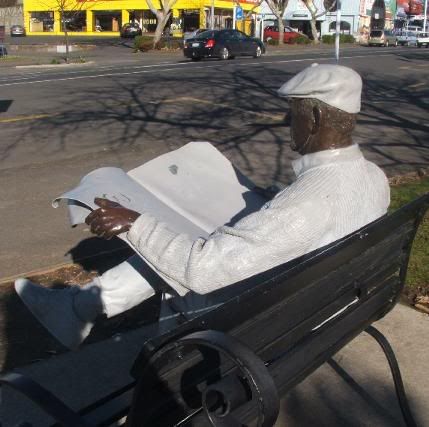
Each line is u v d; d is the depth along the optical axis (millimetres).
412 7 68562
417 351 3619
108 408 2186
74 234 5750
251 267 2064
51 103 14758
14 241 5559
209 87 17734
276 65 25953
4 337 3822
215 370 1981
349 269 2336
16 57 32750
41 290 2930
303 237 2113
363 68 25125
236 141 10234
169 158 2965
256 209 2887
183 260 2104
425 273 4496
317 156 2279
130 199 2549
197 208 2756
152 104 14438
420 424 3033
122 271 2926
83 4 55531
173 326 2596
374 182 2432
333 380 3357
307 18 56219
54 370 3479
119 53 36469
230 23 53719
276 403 1640
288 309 2059
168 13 37844
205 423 1888
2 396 3236
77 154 9367
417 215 2748
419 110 13664
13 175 8062
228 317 1823
